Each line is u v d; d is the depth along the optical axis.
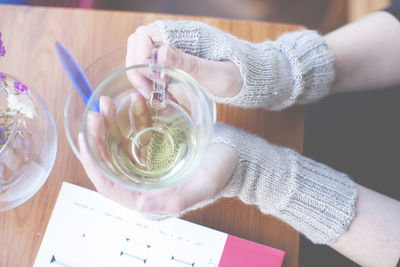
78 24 0.54
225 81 0.48
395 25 0.57
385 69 0.57
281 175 0.49
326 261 0.64
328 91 0.55
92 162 0.42
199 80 0.47
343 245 0.51
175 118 0.46
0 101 0.42
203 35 0.49
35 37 0.54
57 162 0.51
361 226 0.49
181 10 0.87
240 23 0.56
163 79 0.43
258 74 0.50
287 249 0.49
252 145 0.50
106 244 0.48
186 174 0.41
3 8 0.54
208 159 0.47
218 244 0.48
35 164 0.44
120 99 0.45
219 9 0.88
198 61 0.46
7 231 0.49
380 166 0.68
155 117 0.46
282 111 0.54
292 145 0.53
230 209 0.50
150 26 0.49
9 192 0.44
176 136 0.46
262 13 0.88
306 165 0.51
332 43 0.56
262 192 0.49
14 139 0.42
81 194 0.49
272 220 0.50
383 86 0.60
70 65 0.53
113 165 0.43
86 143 0.40
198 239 0.48
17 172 0.43
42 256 0.48
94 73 0.50
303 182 0.50
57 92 0.53
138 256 0.48
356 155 0.69
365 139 0.70
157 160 0.45
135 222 0.49
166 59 0.44
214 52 0.49
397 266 0.49
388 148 0.69
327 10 0.87
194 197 0.44
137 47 0.48
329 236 0.50
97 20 0.55
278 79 0.51
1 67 0.53
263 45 0.53
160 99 0.45
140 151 0.46
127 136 0.46
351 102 0.72
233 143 0.48
